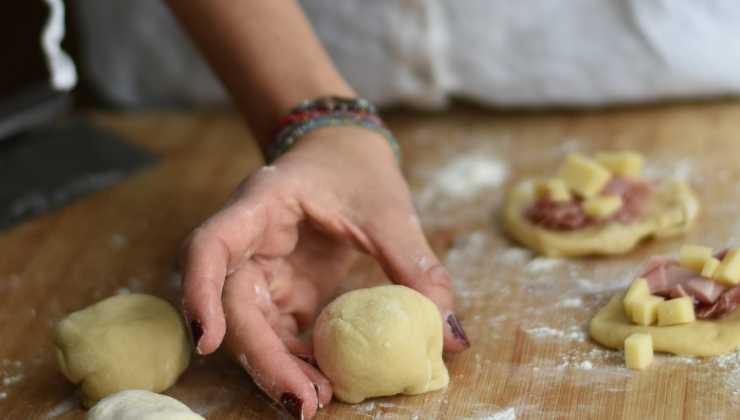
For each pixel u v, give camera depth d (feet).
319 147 2.40
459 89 3.15
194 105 3.30
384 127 2.48
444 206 2.77
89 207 2.86
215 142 3.11
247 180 2.30
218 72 2.57
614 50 3.04
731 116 3.00
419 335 2.15
